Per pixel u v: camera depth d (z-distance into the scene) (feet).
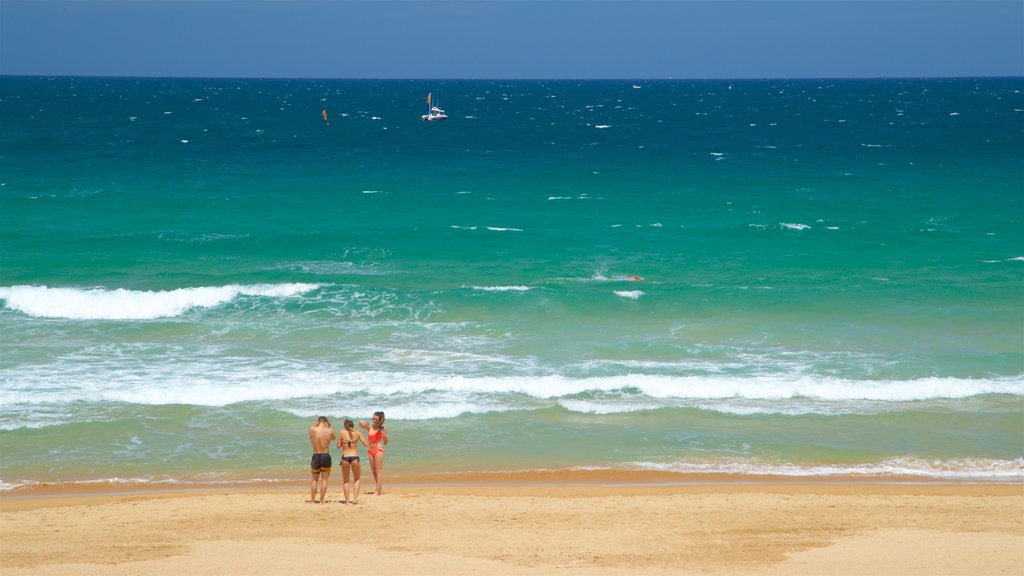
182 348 95.14
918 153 320.70
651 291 116.57
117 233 156.97
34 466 67.56
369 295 114.21
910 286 122.31
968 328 105.09
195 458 69.87
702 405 81.56
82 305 108.88
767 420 78.48
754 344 99.04
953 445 73.41
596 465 69.62
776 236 161.68
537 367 90.68
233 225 168.14
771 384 84.99
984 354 95.40
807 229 166.20
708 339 100.99
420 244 152.15
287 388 82.69
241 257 141.59
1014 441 74.13
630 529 54.29
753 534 53.21
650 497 61.72
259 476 67.31
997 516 56.90
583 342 99.14
